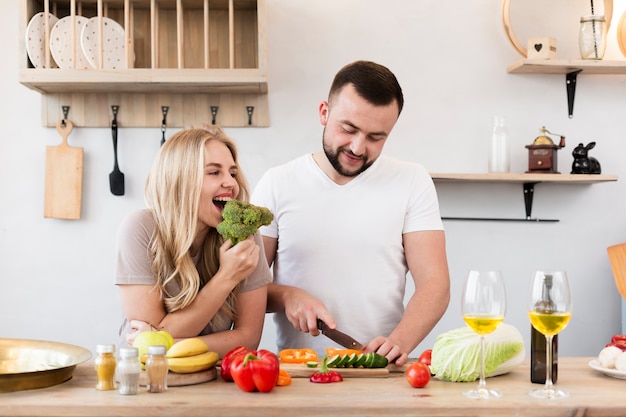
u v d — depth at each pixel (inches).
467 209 132.6
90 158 129.1
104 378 59.4
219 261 78.4
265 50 117.6
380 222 86.0
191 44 127.8
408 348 77.5
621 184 134.4
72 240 129.0
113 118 128.1
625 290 125.3
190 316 73.1
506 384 62.4
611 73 132.5
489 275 57.5
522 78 132.7
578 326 134.0
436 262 85.7
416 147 131.9
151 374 58.9
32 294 129.0
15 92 128.6
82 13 126.4
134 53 126.8
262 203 89.1
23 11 116.9
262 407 54.6
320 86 130.5
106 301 129.3
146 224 75.3
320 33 130.6
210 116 129.5
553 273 58.1
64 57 119.3
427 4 131.9
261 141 130.1
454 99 132.1
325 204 86.7
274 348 130.1
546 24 131.0
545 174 124.6
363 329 85.8
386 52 131.3
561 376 65.6
